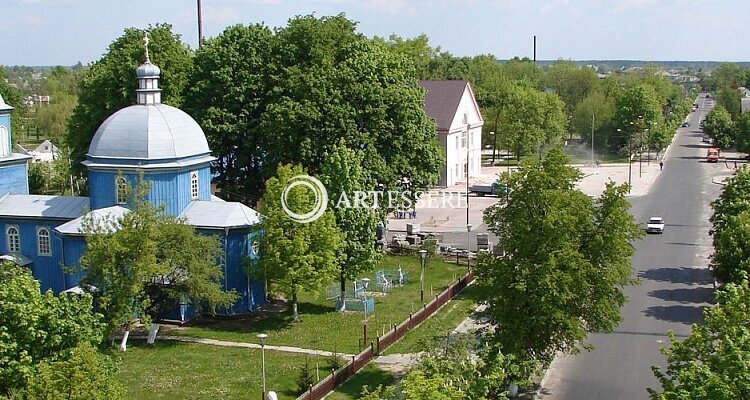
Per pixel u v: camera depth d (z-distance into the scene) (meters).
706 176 112.31
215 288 45.38
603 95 159.38
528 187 36.34
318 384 36.34
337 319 49.25
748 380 22.55
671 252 66.06
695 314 48.84
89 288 44.06
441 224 79.25
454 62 162.62
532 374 37.59
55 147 137.00
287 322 48.81
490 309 36.97
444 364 29.42
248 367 40.78
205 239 45.84
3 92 113.75
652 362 40.97
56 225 54.56
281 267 46.97
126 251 42.03
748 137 134.62
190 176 53.12
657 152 137.00
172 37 69.44
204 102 65.25
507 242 36.50
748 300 26.25
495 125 128.25
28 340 27.67
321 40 66.75
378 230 67.06
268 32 68.25
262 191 66.94
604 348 43.22
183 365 41.22
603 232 36.16
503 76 156.62
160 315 49.03
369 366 40.56
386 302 52.66
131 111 52.97
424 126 63.97
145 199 51.25
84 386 24.52
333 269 47.88
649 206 88.38
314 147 59.38
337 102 60.06
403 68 67.19
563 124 134.38
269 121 61.03
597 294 35.94
